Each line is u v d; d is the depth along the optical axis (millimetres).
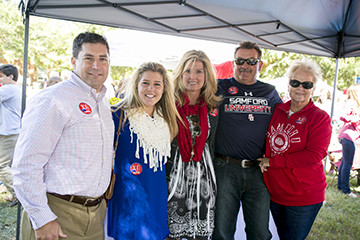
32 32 13312
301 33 3820
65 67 13906
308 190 2219
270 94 2486
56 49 13945
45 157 1455
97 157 1598
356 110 4707
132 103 1937
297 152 2180
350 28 3693
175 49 6305
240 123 2316
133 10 2967
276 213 2465
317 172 2244
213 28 3525
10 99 3676
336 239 3295
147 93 1869
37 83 16031
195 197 2152
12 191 3797
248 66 2391
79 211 1577
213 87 2268
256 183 2342
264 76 11203
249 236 2420
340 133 4871
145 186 1887
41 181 1435
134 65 6398
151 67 1933
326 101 7297
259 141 2352
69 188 1506
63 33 13609
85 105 1559
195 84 2156
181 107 2186
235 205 2363
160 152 1956
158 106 2049
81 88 1583
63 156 1502
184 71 2180
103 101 1729
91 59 1563
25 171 1396
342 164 4855
